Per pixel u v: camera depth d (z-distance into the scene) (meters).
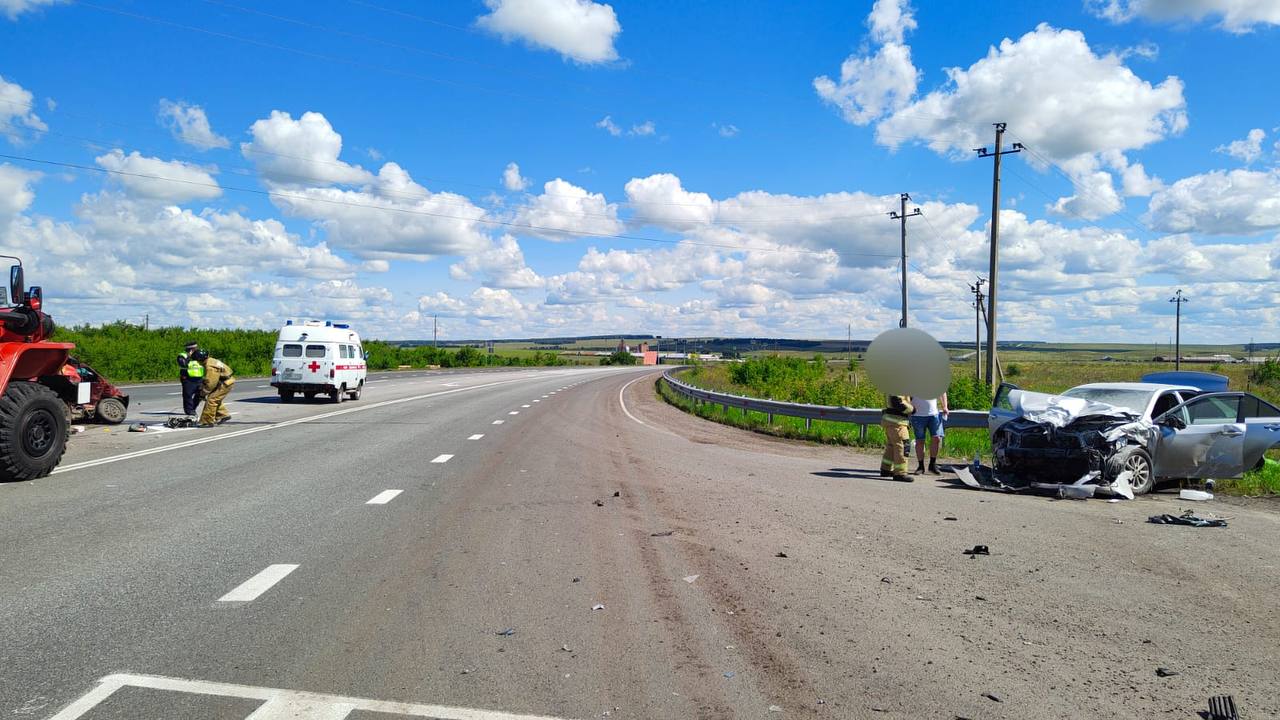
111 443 14.45
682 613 5.21
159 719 3.54
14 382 10.40
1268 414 11.67
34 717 3.54
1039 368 77.31
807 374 47.72
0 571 5.96
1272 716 3.80
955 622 5.12
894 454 11.87
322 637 4.64
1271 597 5.79
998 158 30.19
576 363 127.38
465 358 88.06
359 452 13.60
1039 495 10.56
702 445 16.58
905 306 40.72
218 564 6.23
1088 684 4.15
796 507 9.25
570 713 3.69
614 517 8.42
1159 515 8.98
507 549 6.90
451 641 4.61
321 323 26.06
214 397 17.81
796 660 4.41
